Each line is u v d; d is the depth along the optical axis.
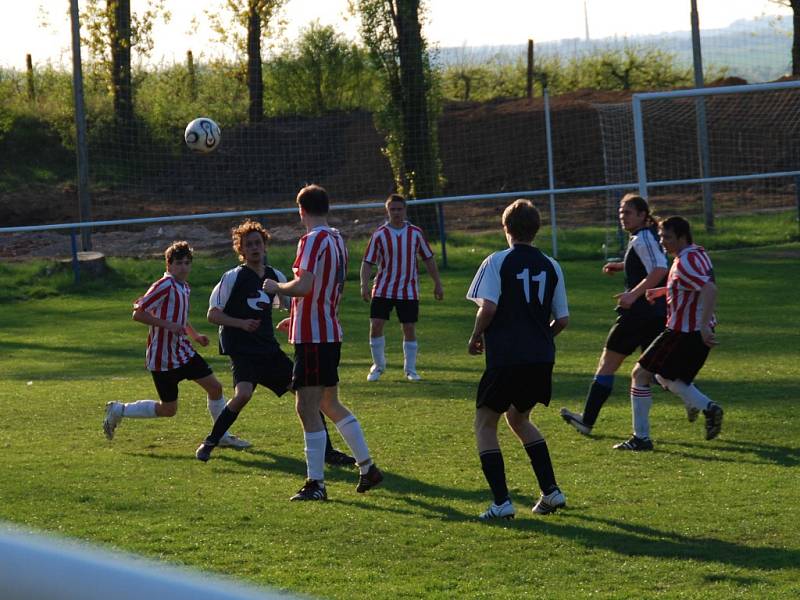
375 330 24.80
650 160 74.94
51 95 87.00
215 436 16.97
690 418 17.23
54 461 16.66
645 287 17.23
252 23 81.69
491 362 12.99
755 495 14.09
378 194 79.06
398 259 24.61
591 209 69.31
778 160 74.38
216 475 15.83
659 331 17.72
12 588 1.66
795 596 10.05
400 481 15.39
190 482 15.33
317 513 13.55
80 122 48.69
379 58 57.44
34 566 1.70
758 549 11.72
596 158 78.44
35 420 20.38
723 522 12.84
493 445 13.31
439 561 11.51
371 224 65.75
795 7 83.00
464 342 30.86
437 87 58.19
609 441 17.84
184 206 73.25
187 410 21.30
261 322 17.30
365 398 22.30
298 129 85.44
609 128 75.56
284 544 12.12
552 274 13.13
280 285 14.04
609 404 21.16
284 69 89.69
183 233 64.12
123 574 1.71
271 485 15.21
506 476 15.56
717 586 10.44
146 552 11.69
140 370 27.44
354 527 12.87
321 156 83.38
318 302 14.27
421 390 23.22
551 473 13.45
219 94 84.75
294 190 80.00
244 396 16.95
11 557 1.71
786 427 18.41
